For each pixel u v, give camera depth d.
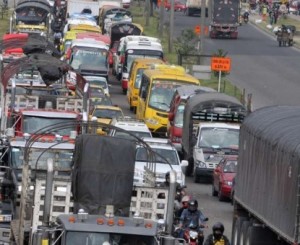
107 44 161.12
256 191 56.88
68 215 41.38
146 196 48.06
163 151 78.31
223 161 84.62
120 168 46.75
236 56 187.50
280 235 51.34
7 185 58.81
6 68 87.12
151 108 115.00
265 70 169.75
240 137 61.81
